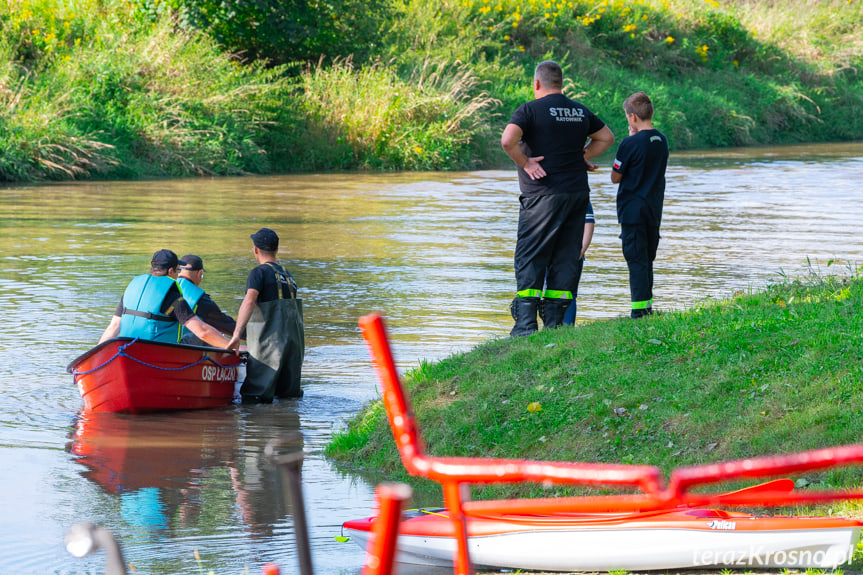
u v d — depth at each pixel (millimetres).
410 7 117188
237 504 15969
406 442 4410
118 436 20219
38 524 14805
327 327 30109
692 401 17172
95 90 84125
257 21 98312
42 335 28422
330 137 93562
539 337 21328
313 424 21562
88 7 95125
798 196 67750
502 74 112125
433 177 84875
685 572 12508
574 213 23125
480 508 4797
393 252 44031
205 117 88062
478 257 42938
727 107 132875
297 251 43875
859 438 15055
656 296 33094
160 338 22984
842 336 18250
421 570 13391
